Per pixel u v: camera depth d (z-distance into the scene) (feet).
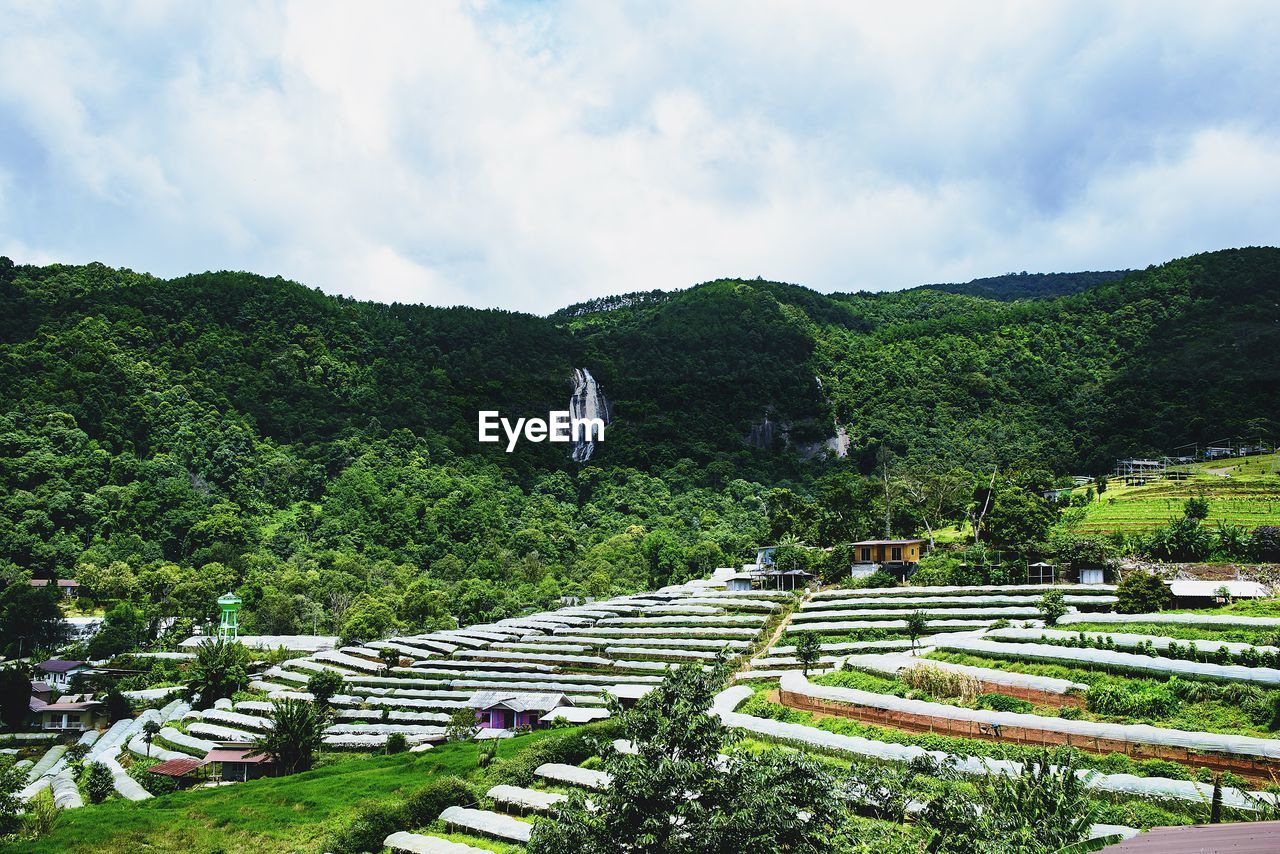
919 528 577.84
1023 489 517.55
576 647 428.15
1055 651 265.54
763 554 568.82
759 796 135.13
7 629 547.49
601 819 138.72
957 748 210.18
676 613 477.36
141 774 307.17
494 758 253.44
